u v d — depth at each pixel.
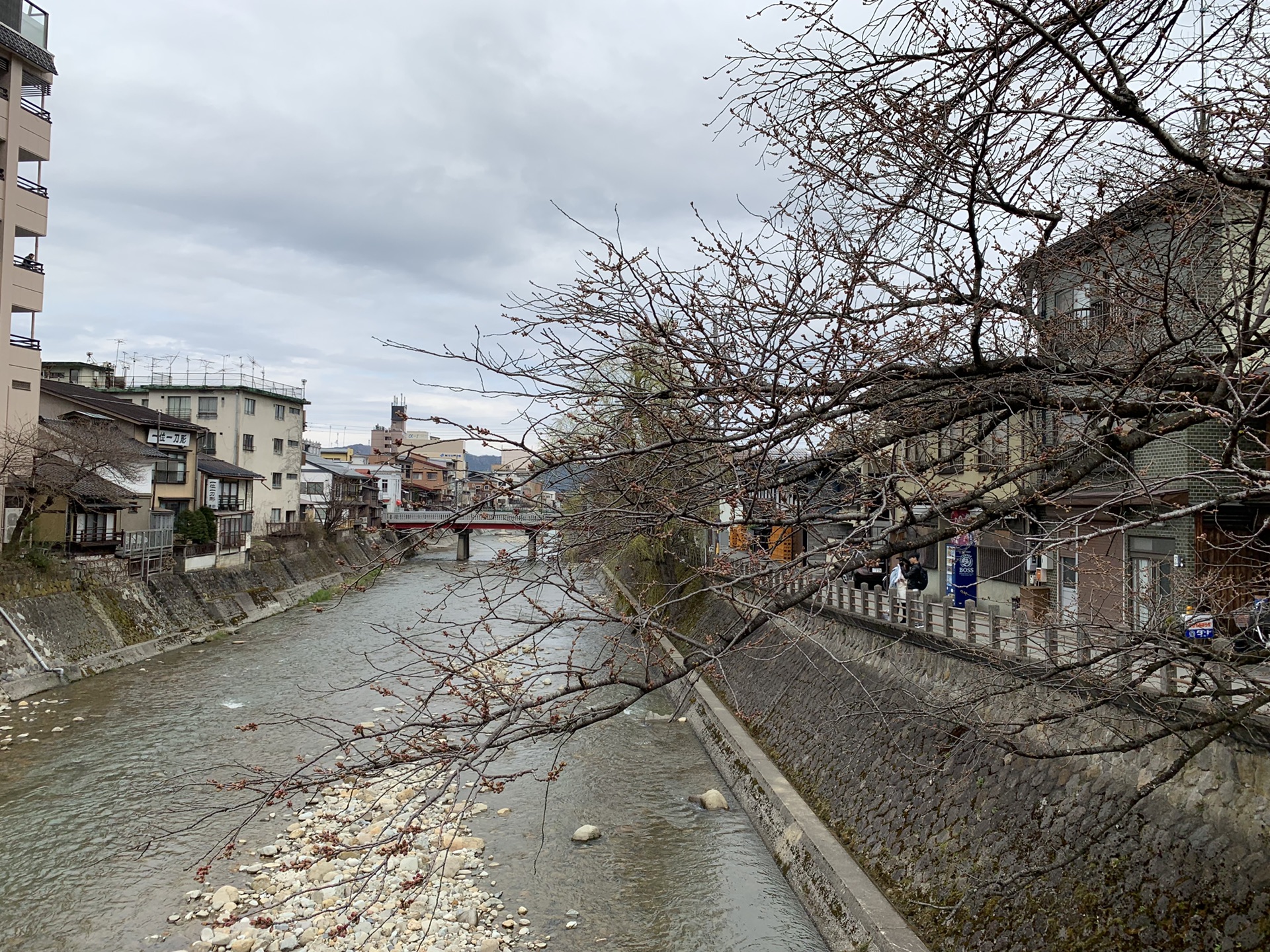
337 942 10.38
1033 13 4.55
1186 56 4.67
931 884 10.26
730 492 4.25
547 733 3.79
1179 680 6.29
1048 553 4.21
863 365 4.25
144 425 35.12
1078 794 9.12
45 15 26.47
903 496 4.12
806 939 10.98
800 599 4.09
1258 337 4.64
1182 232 5.41
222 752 16.88
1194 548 11.10
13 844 12.88
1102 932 7.86
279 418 50.75
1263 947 6.57
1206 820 7.64
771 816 14.20
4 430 24.34
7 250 24.73
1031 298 5.32
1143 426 4.89
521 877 12.55
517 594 4.16
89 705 20.28
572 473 4.22
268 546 41.28
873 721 13.83
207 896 11.42
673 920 11.41
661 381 4.31
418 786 3.85
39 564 24.19
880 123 4.62
